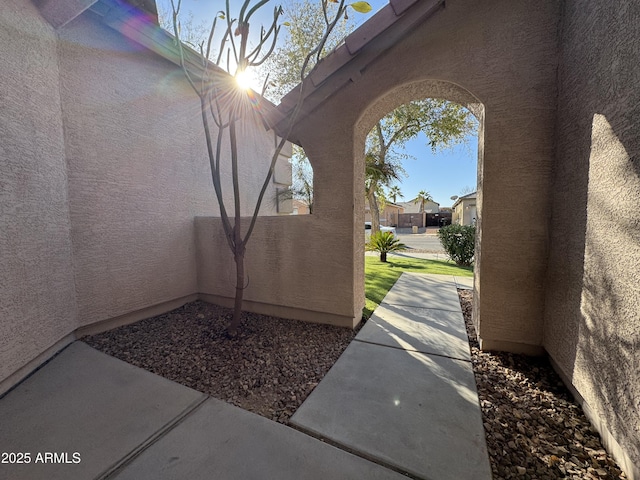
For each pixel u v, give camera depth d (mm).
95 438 2207
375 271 9000
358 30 3562
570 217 2688
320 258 4465
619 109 1972
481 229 3516
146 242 4844
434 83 3656
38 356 3215
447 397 2723
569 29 2754
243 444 2156
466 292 6402
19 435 2232
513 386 2885
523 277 3357
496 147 3322
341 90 4098
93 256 4070
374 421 2406
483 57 3309
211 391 2842
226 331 4223
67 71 3713
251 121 8070
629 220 1864
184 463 1980
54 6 3191
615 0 2014
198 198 5949
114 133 4324
